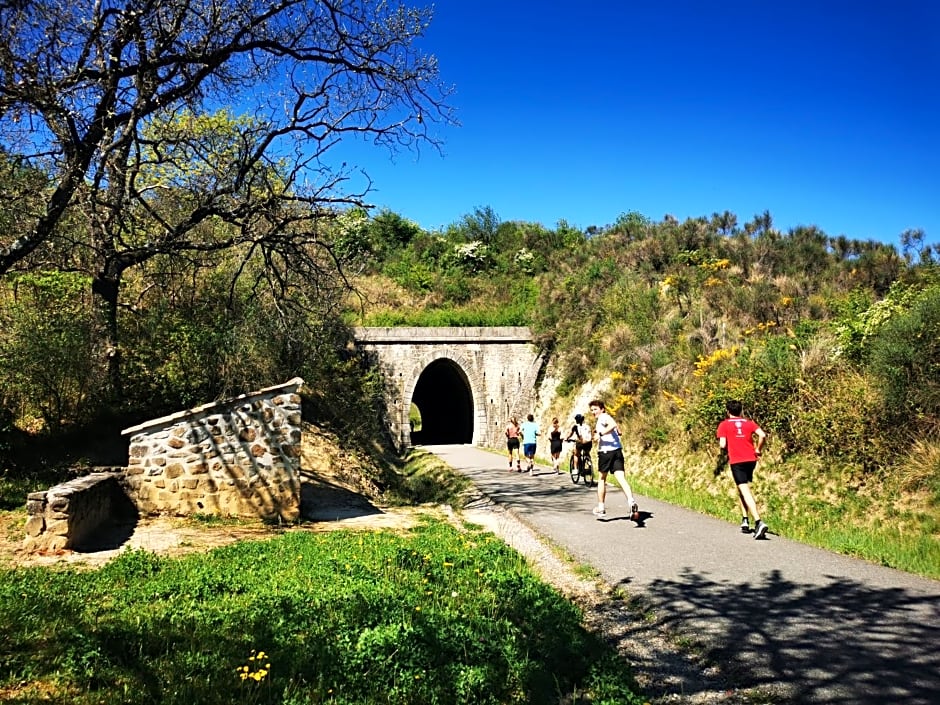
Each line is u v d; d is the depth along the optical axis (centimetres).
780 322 1745
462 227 4538
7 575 638
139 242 1336
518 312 3086
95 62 1009
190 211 1327
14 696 376
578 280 2798
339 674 419
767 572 686
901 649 475
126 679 405
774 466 1102
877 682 423
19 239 990
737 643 496
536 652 474
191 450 1048
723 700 411
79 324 1234
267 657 441
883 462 938
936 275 1552
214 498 1047
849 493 945
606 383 2036
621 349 2086
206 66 1087
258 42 1140
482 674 419
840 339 1220
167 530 938
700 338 1786
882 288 1869
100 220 1066
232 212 1168
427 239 4259
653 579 671
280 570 690
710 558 749
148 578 653
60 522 785
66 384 1206
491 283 3625
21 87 884
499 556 765
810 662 457
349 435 1797
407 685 409
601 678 430
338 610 532
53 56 947
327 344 1964
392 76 1227
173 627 495
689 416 1408
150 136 1302
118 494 1024
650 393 1734
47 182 1094
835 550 784
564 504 1173
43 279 1295
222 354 1420
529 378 2856
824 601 586
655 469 1445
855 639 496
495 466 1925
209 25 1105
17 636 468
